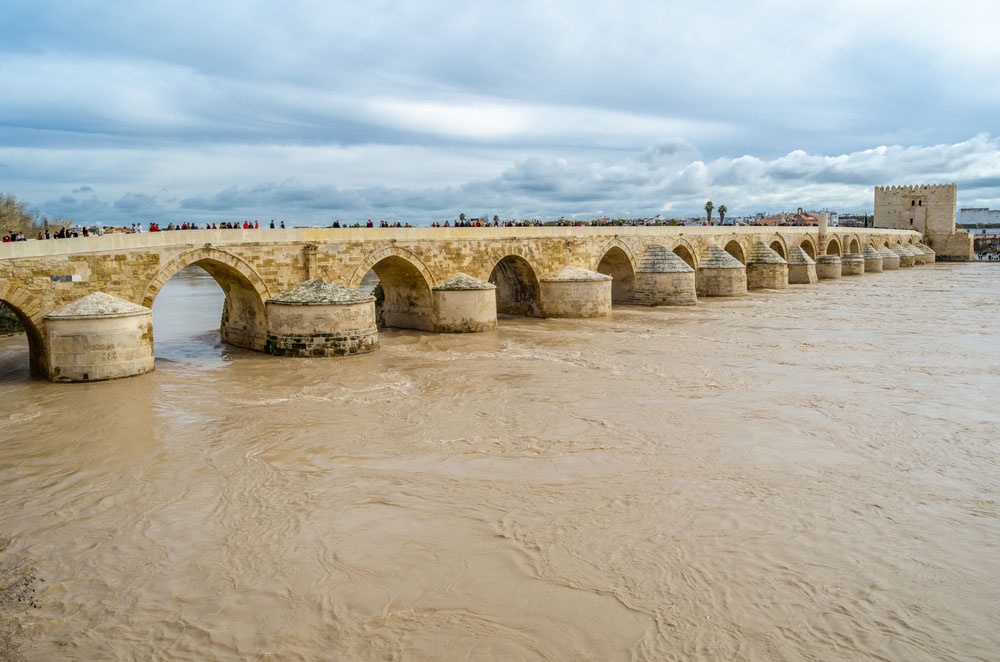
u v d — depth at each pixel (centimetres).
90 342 2970
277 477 1909
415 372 3247
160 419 2459
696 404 2616
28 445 2181
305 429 2334
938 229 13662
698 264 7019
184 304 7044
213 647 1174
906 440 2178
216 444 2188
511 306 5559
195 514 1680
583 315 5191
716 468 1944
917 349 3738
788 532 1553
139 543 1537
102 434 2291
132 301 3225
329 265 3972
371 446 2158
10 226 7994
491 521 1623
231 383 3020
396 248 4306
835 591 1316
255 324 3916
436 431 2303
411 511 1683
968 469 1928
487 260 4872
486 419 2439
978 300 6238
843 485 1819
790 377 3066
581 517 1638
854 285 8000
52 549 1513
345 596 1320
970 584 1340
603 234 5869
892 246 11944
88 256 3061
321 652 1158
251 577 1390
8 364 3484
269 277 3775
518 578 1374
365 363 3484
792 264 8331
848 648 1152
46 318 2934
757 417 2433
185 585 1363
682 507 1688
